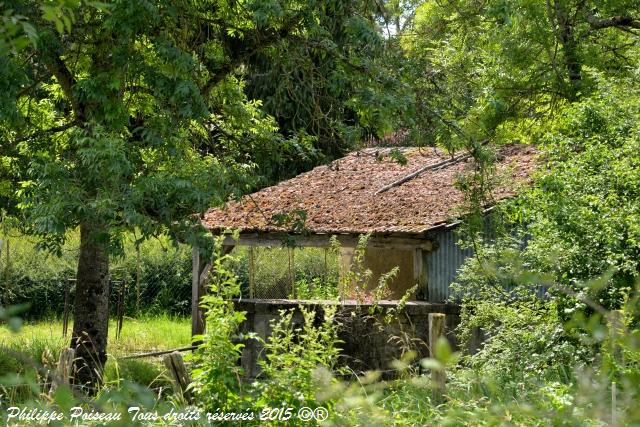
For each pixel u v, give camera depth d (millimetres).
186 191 11453
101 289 14250
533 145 19141
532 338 10422
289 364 6777
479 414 5160
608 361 4078
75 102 12984
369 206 18250
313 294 15172
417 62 13867
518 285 11562
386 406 7309
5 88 10773
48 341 17547
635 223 10312
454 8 18484
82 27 11914
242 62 14445
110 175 10711
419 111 13422
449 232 16719
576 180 11562
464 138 13453
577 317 4242
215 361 6660
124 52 11461
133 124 13867
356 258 15117
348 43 13477
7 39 5363
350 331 15164
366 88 12680
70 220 10852
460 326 12578
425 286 16828
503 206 12570
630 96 12836
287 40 13344
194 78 12883
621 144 11977
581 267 10422
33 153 13602
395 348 15445
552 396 6227
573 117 12453
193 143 14945
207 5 13883
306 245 17906
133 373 13766
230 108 15000
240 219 18938
